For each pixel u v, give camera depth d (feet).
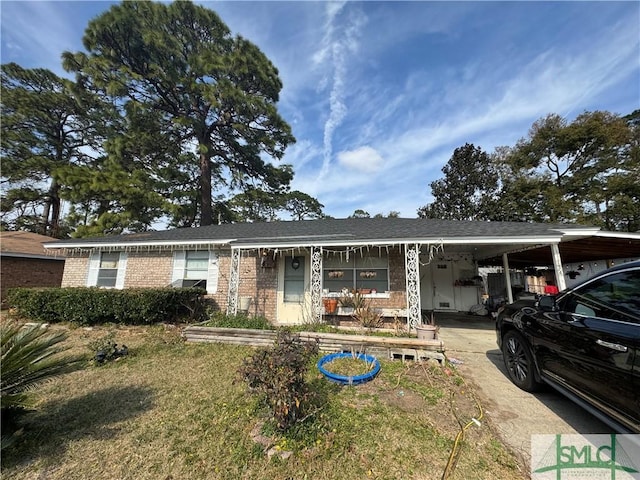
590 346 9.32
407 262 23.30
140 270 33.42
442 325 29.12
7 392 9.40
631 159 61.62
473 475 7.99
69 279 34.81
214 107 68.08
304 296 29.14
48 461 8.80
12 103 65.57
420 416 11.00
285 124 73.77
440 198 93.81
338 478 7.98
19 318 28.58
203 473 8.30
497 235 21.67
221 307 30.86
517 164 76.48
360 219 41.73
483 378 14.75
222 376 15.34
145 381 14.75
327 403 11.81
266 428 10.08
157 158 66.03
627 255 34.91
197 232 35.55
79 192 48.24
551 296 12.00
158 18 64.28
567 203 64.90
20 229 73.46
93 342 18.88
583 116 68.49
